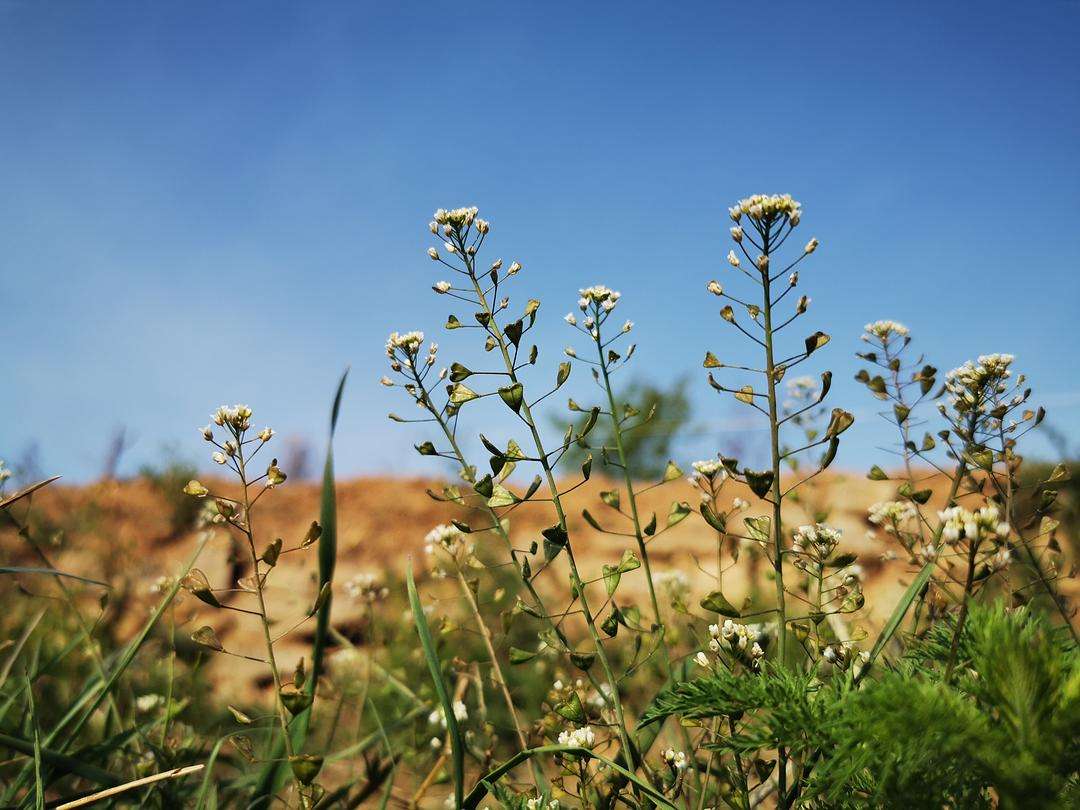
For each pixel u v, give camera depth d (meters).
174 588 0.26
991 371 0.22
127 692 0.35
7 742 0.21
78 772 0.22
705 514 0.22
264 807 0.23
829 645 0.20
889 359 0.25
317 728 0.34
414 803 0.28
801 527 0.22
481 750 0.30
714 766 0.23
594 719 0.26
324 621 0.22
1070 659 0.16
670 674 0.21
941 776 0.14
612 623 0.22
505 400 0.21
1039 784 0.13
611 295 0.23
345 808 0.28
